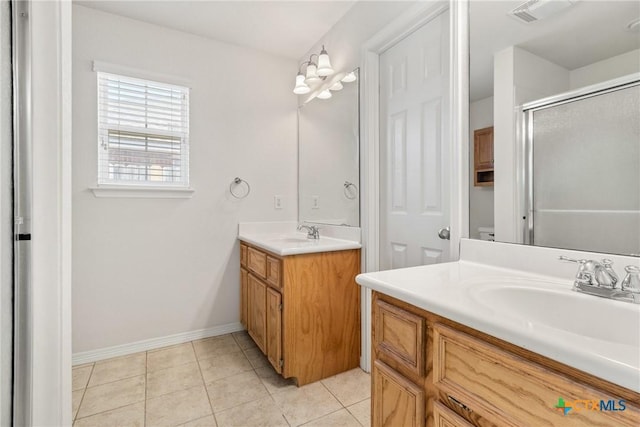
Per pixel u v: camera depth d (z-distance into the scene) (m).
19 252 0.99
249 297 2.32
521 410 0.62
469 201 1.31
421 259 1.71
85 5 2.04
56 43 1.02
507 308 0.88
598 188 0.93
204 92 2.43
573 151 0.99
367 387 1.78
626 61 0.88
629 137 0.87
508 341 0.62
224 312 2.53
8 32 0.89
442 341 0.79
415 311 0.89
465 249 1.29
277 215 2.72
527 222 1.12
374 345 1.04
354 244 1.99
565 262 0.98
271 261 1.91
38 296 0.99
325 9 2.10
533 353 0.61
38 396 0.99
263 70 2.66
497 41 1.20
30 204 0.99
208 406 1.60
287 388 1.77
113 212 2.15
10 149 0.92
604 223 0.92
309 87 2.48
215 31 2.36
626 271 0.79
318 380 1.85
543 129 1.06
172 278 2.34
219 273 2.50
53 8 1.02
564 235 1.01
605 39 0.91
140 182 2.23
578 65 0.97
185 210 2.37
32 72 0.99
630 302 0.75
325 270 1.88
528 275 1.05
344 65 2.16
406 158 1.80
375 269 1.95
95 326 2.10
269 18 2.19
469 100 1.30
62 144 1.03
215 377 1.88
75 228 2.04
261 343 2.06
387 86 1.93
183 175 2.38
